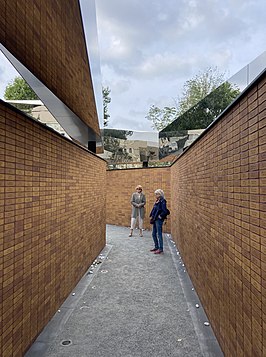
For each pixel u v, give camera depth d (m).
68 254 4.54
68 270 4.55
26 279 2.96
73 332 3.44
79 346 3.15
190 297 4.54
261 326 1.93
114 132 13.73
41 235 3.40
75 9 4.09
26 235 2.97
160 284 5.16
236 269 2.47
